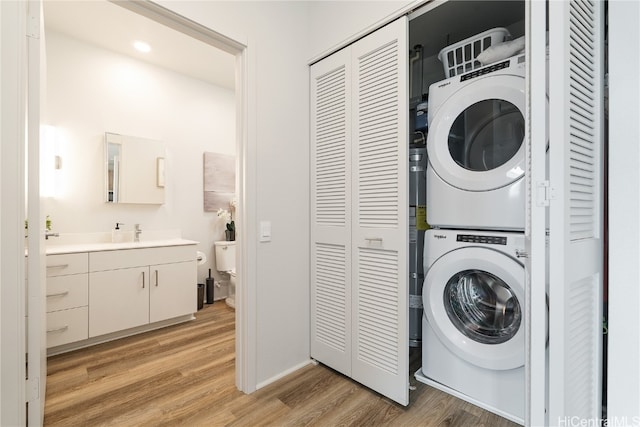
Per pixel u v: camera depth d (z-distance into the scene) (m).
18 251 1.07
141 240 3.20
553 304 0.84
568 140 0.84
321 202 2.05
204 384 1.88
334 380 1.91
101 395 1.77
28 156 1.18
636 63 0.86
